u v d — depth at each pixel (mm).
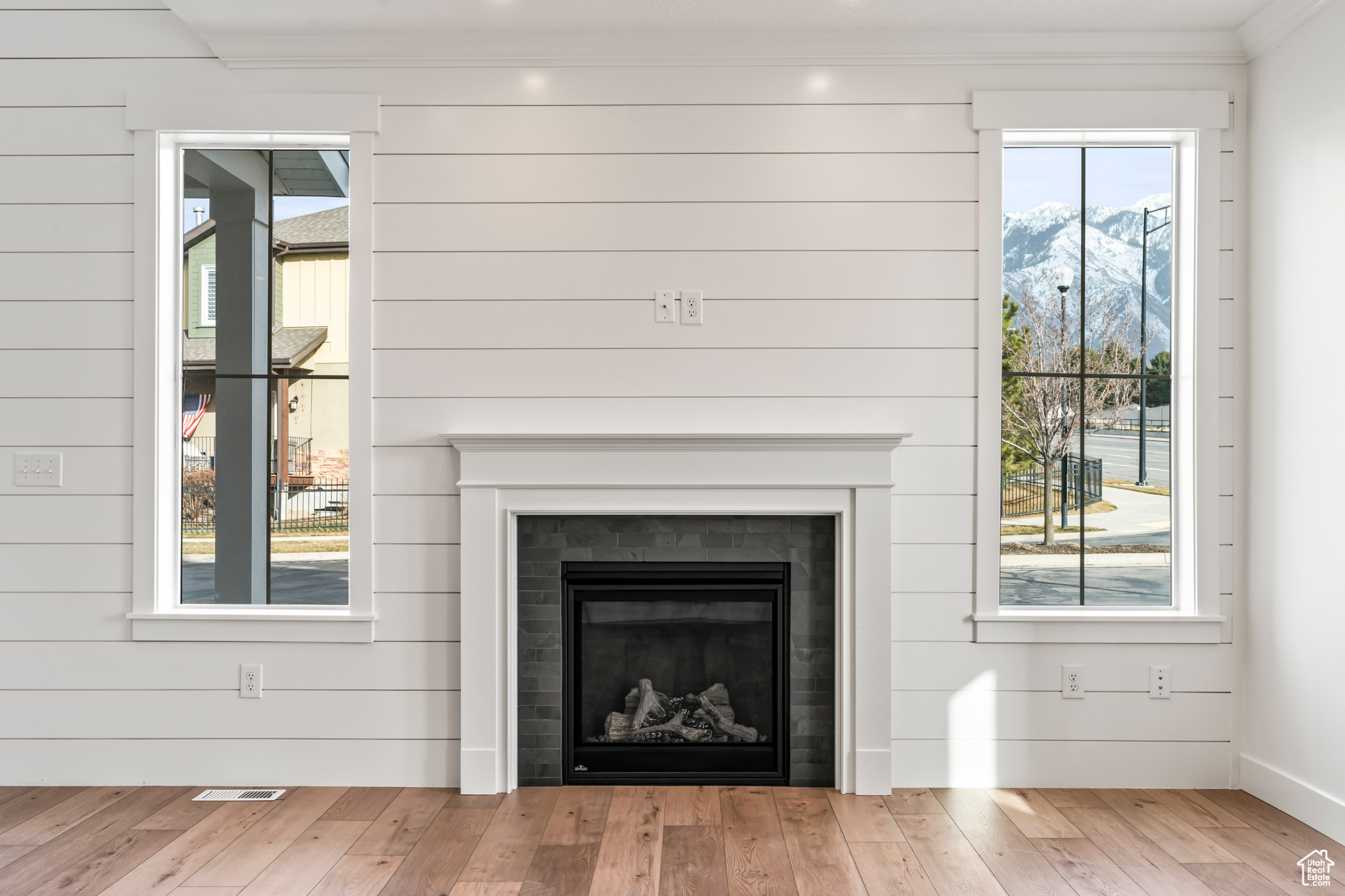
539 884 2182
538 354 2891
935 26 2807
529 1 2656
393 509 2881
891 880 2203
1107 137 2928
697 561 2857
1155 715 2873
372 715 2877
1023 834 2488
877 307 2885
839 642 2826
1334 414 2477
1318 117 2535
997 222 2867
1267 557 2762
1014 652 2875
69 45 2881
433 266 2885
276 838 2457
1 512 2873
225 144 2967
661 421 2891
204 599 3164
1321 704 2527
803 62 2875
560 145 2891
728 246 2893
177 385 2961
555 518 2857
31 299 2867
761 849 2387
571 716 2885
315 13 2721
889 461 2799
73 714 2867
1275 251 2727
